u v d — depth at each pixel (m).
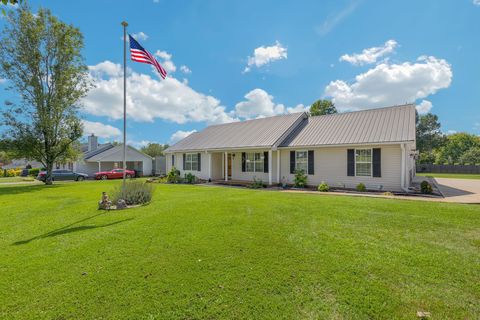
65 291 2.95
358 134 12.72
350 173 12.75
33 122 18.50
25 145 18.25
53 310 2.59
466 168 31.88
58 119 19.00
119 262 3.73
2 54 17.36
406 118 12.46
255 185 14.45
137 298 2.79
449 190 12.25
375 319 2.40
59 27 18.47
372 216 6.39
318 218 6.23
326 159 13.58
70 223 6.18
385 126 12.48
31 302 2.74
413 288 2.94
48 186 17.11
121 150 31.64
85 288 3.00
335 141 12.92
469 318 2.41
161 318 2.46
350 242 4.47
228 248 4.23
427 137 46.44
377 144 11.51
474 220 5.94
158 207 7.98
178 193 11.65
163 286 3.04
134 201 8.64
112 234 5.13
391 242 4.47
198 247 4.29
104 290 2.96
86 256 3.98
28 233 5.35
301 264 3.59
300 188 13.59
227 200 9.10
